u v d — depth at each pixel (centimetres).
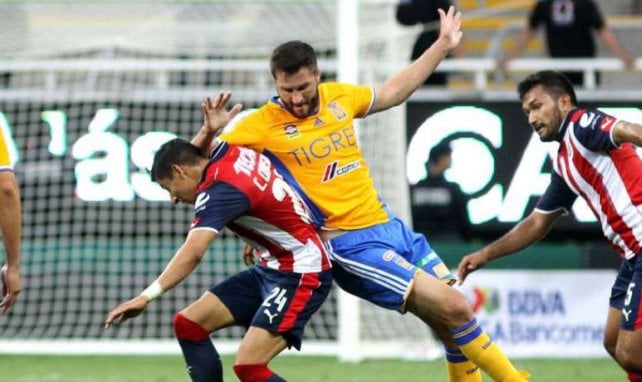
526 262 3762
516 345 3603
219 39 3866
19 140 3744
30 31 3866
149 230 3766
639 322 2041
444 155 3712
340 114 2164
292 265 2058
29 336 3788
